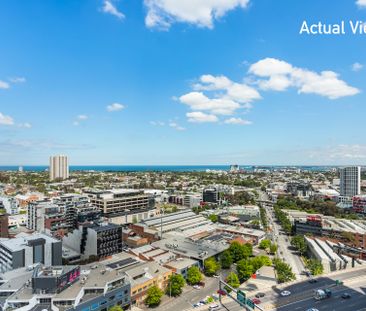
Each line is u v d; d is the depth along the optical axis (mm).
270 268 174500
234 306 122375
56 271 113812
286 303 126188
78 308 103125
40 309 99438
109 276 122500
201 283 148875
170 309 122562
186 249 178750
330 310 120062
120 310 109062
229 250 180875
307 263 185750
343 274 162000
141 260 159375
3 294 108688
